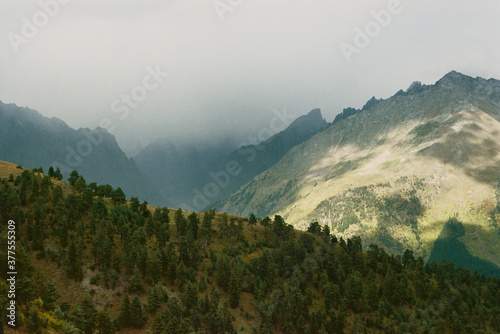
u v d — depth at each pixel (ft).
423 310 495.41
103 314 276.41
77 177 490.49
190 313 336.08
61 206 374.63
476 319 509.76
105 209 410.93
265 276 456.86
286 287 442.09
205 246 476.13
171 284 374.84
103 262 340.39
